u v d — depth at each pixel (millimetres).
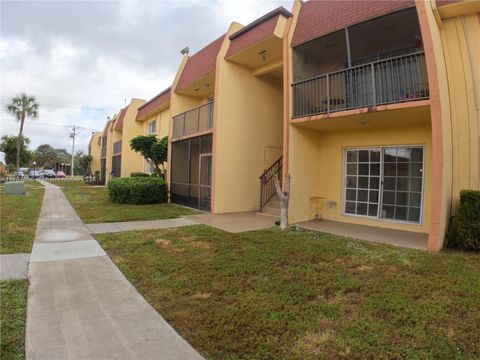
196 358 2646
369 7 7277
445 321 3199
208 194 11906
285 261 5199
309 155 9445
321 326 3131
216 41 12789
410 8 6633
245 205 11758
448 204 6414
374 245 6289
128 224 8719
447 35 7012
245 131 11828
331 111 7656
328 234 7355
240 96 11719
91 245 6340
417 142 7734
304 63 9289
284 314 3359
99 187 25812
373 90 6973
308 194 9430
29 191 19594
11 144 42438
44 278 4473
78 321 3254
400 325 3135
